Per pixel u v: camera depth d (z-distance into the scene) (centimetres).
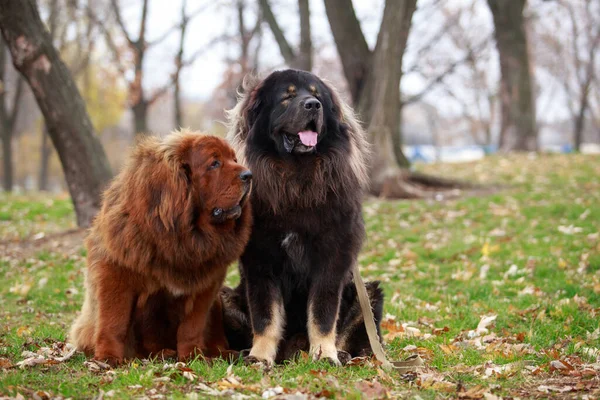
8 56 3575
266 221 527
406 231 1220
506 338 593
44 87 1083
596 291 744
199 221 479
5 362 480
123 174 499
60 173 5172
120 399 400
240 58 2559
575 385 438
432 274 940
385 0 1505
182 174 472
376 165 1533
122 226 476
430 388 434
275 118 542
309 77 561
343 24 1633
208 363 486
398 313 727
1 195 2034
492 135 6450
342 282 533
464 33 3300
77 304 807
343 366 502
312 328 523
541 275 876
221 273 505
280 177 529
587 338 579
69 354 502
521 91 2553
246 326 580
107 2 2788
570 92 4141
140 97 2314
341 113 580
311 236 523
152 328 523
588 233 1085
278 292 536
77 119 1112
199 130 529
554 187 1614
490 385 439
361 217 566
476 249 1045
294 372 472
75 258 1029
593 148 5466
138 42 2283
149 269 480
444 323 677
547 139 7612
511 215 1281
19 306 796
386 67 1512
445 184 1650
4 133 2794
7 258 1044
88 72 3656
